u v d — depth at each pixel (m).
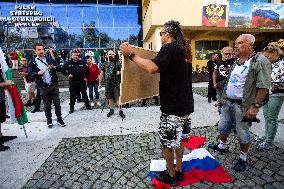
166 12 14.28
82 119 6.62
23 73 8.91
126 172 3.51
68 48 23.09
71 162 3.88
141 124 5.94
